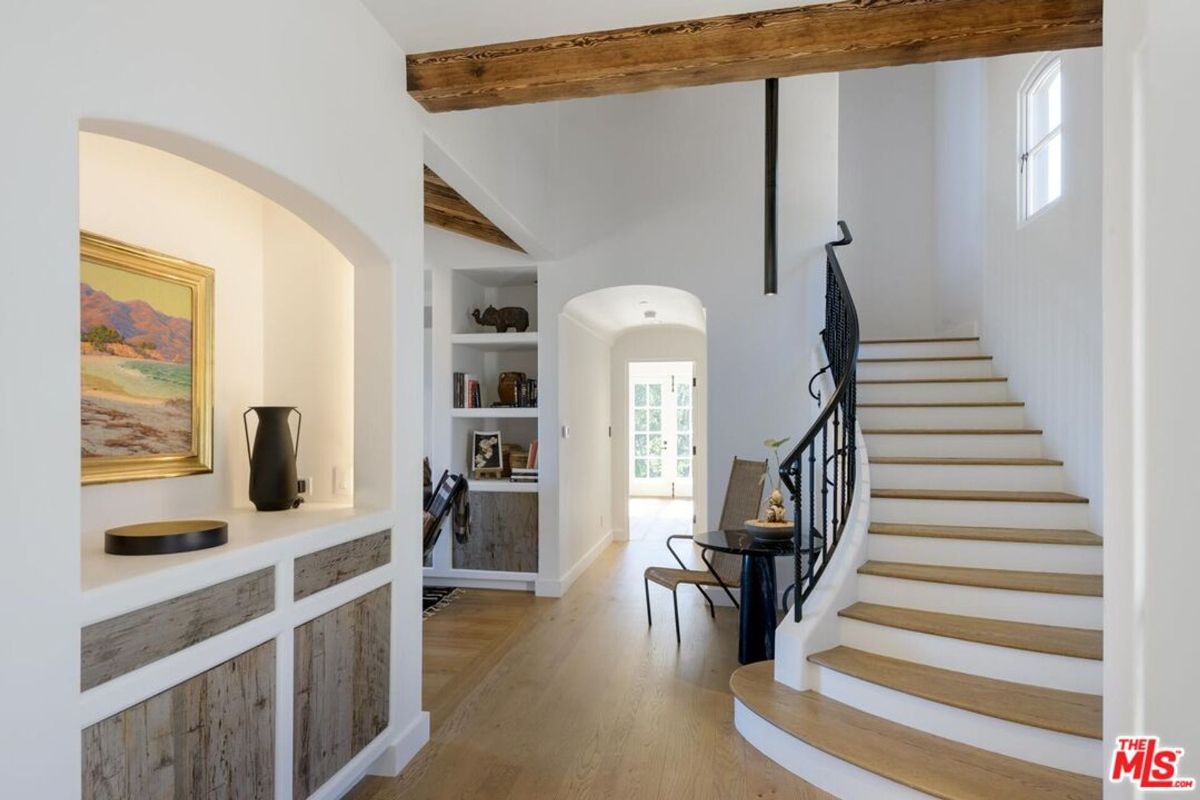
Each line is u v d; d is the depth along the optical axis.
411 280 2.84
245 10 1.91
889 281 6.46
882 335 6.45
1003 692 2.51
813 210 5.11
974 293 5.30
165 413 2.39
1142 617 1.09
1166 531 0.99
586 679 3.65
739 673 3.17
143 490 2.29
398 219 2.73
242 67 1.89
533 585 5.54
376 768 2.67
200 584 1.75
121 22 1.53
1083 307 3.44
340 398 2.96
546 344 5.41
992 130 4.78
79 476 1.41
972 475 3.80
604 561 6.66
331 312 2.94
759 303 5.16
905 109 6.47
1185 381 0.93
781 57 2.45
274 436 2.65
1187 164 0.92
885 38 2.37
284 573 2.09
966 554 3.23
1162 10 0.98
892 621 2.89
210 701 1.80
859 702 2.75
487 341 5.50
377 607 2.61
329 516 2.50
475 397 5.75
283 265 2.96
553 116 5.32
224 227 2.73
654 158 5.33
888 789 2.28
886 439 4.17
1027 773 2.24
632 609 5.00
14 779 1.28
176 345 2.44
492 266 5.47
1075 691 2.50
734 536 4.04
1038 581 2.94
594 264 5.36
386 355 2.69
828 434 4.51
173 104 1.66
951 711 2.46
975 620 2.89
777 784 2.56
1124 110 1.17
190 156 1.88
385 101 2.62
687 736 2.97
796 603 3.05
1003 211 4.59
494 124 3.86
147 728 1.61
